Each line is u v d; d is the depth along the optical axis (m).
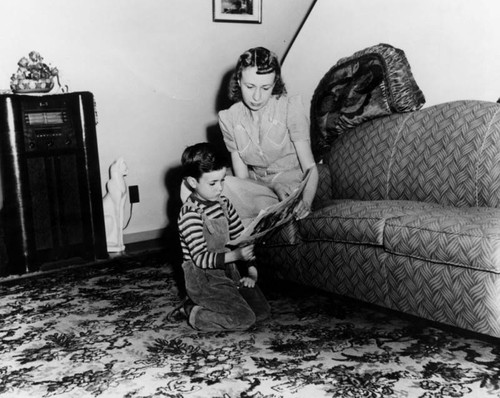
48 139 3.20
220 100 4.22
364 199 2.97
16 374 1.95
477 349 2.04
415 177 2.75
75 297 2.77
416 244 2.12
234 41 4.04
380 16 3.45
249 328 2.30
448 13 3.11
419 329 2.25
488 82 2.99
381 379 1.83
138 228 4.06
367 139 3.01
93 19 3.50
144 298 2.72
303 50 3.99
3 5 3.23
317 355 2.03
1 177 3.12
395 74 2.95
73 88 3.60
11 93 3.25
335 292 2.52
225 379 1.86
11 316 2.53
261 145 2.68
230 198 2.60
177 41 3.82
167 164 4.11
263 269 2.82
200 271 2.24
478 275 1.97
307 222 2.55
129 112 3.88
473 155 2.56
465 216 2.15
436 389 1.76
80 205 3.35
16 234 3.16
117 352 2.11
